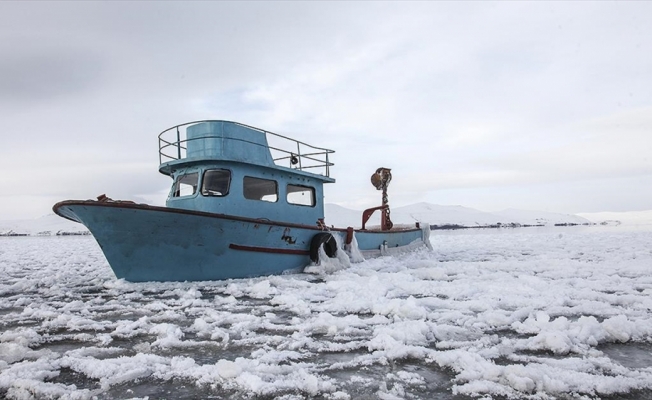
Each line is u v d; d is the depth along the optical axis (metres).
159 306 4.59
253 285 5.76
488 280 6.12
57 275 7.57
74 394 2.17
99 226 5.70
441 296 5.09
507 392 2.17
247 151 7.05
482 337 3.22
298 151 8.27
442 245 16.23
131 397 2.18
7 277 8.00
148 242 5.84
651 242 14.62
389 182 11.60
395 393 2.19
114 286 6.07
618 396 2.15
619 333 3.16
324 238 7.61
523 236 24.67
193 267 6.21
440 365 2.61
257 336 3.34
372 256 9.69
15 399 2.16
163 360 2.72
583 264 7.77
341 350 2.97
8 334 3.38
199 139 6.79
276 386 2.27
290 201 7.87
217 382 2.36
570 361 2.61
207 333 3.47
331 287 5.73
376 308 4.18
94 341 3.32
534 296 4.82
